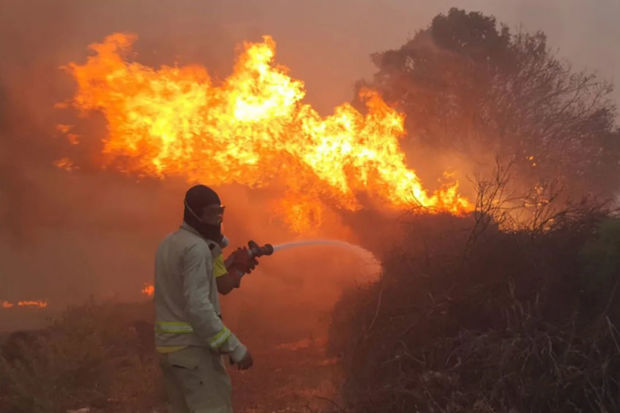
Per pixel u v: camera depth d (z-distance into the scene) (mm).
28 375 7234
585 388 4805
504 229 6508
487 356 5320
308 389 6867
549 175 21438
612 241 5574
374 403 5414
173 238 3883
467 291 5938
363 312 6453
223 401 3824
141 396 7277
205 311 3648
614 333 5152
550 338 5172
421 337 5848
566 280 5887
